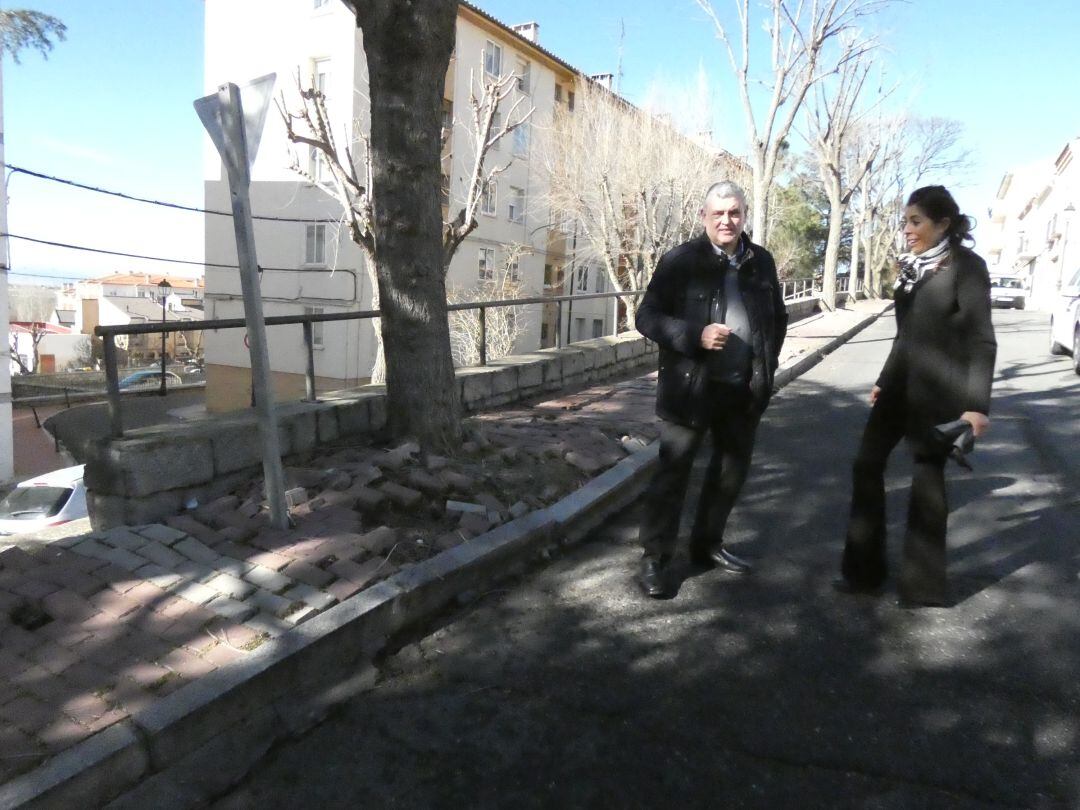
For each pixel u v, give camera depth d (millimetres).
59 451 21781
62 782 2342
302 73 22859
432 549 3953
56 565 3619
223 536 3930
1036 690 3016
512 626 3609
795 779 2553
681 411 3709
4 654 2961
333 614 3283
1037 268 45375
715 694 3037
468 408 7113
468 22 25516
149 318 63656
